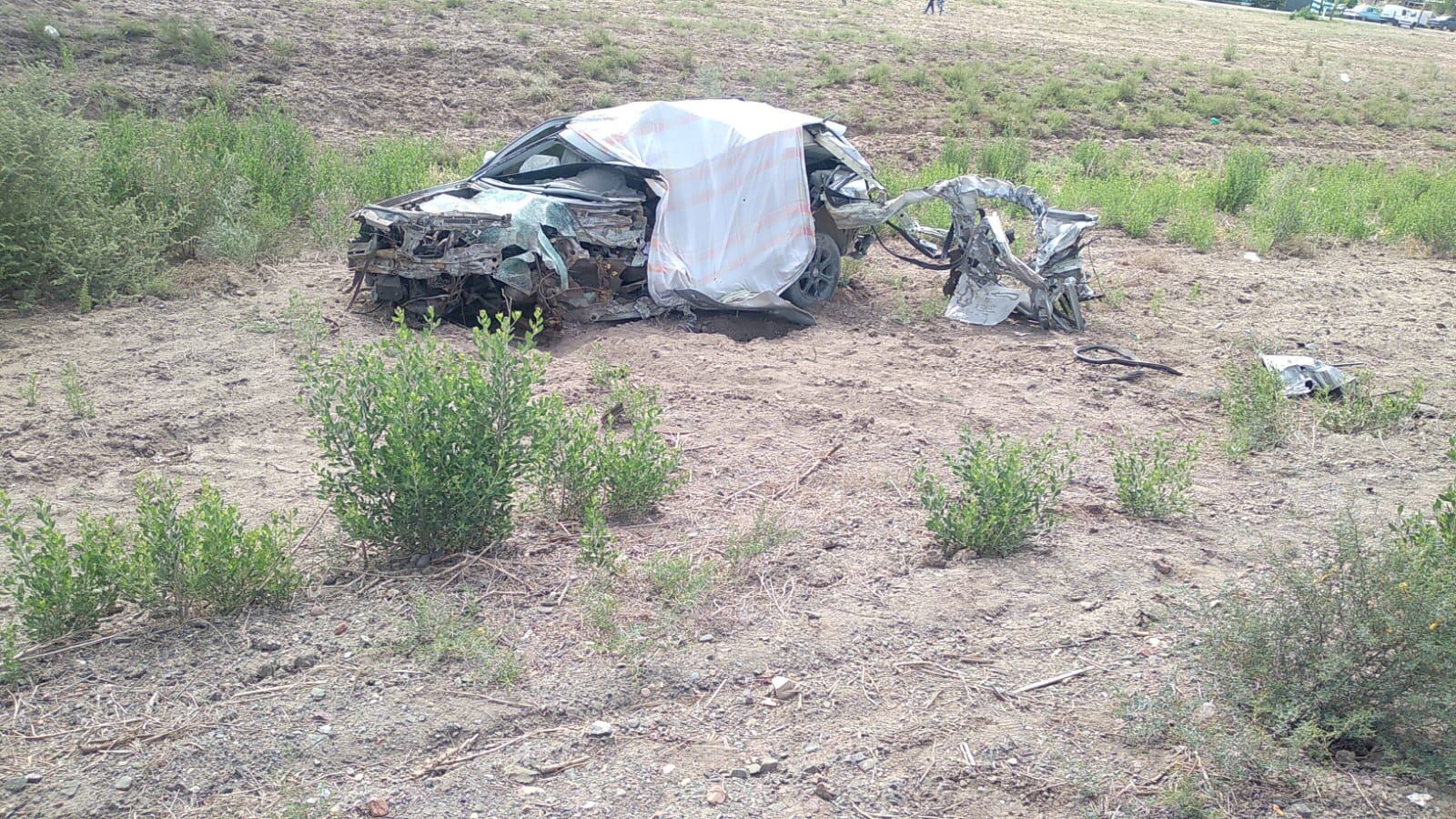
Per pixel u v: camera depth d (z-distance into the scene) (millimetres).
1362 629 4156
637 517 5984
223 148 13102
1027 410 8141
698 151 9992
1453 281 13367
